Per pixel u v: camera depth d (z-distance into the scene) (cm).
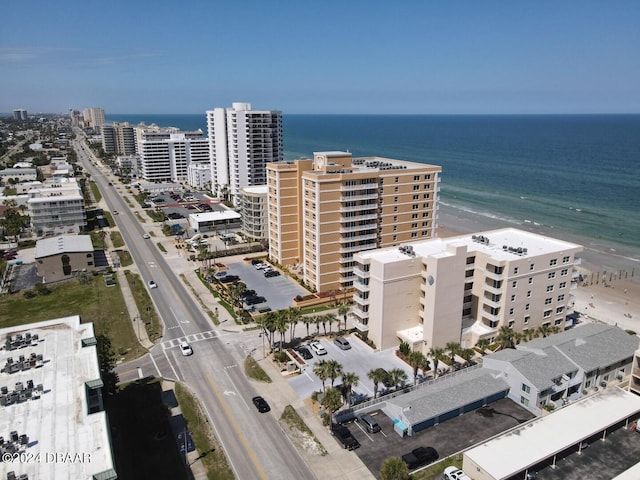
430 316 9450
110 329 10925
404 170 12938
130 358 9644
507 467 6091
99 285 13750
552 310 10662
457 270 9406
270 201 14800
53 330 7581
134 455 6806
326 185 11850
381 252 10312
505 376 8188
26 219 19288
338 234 12431
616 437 7012
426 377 8831
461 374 8475
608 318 12100
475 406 7850
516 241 11162
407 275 9725
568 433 6762
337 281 12825
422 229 13800
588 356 8488
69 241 15650
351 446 6919
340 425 7306
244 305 12188
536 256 9869
